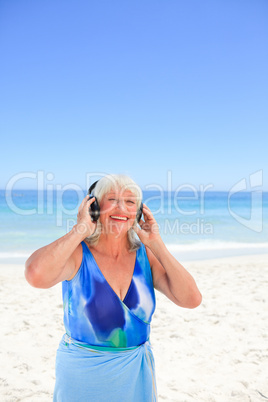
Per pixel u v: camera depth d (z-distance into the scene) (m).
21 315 6.06
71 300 1.83
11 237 17.88
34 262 1.67
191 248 14.11
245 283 8.27
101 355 1.73
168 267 1.89
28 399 3.48
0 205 34.53
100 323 1.76
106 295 1.79
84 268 1.83
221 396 3.56
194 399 3.50
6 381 3.85
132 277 1.89
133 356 1.77
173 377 3.98
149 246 1.92
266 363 4.30
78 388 1.72
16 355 4.52
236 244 15.23
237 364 4.29
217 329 5.47
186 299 1.91
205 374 4.04
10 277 8.78
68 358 1.77
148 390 1.81
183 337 5.17
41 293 7.42
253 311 6.29
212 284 8.20
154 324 5.72
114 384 1.72
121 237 1.92
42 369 4.16
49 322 5.74
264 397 3.53
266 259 11.32
